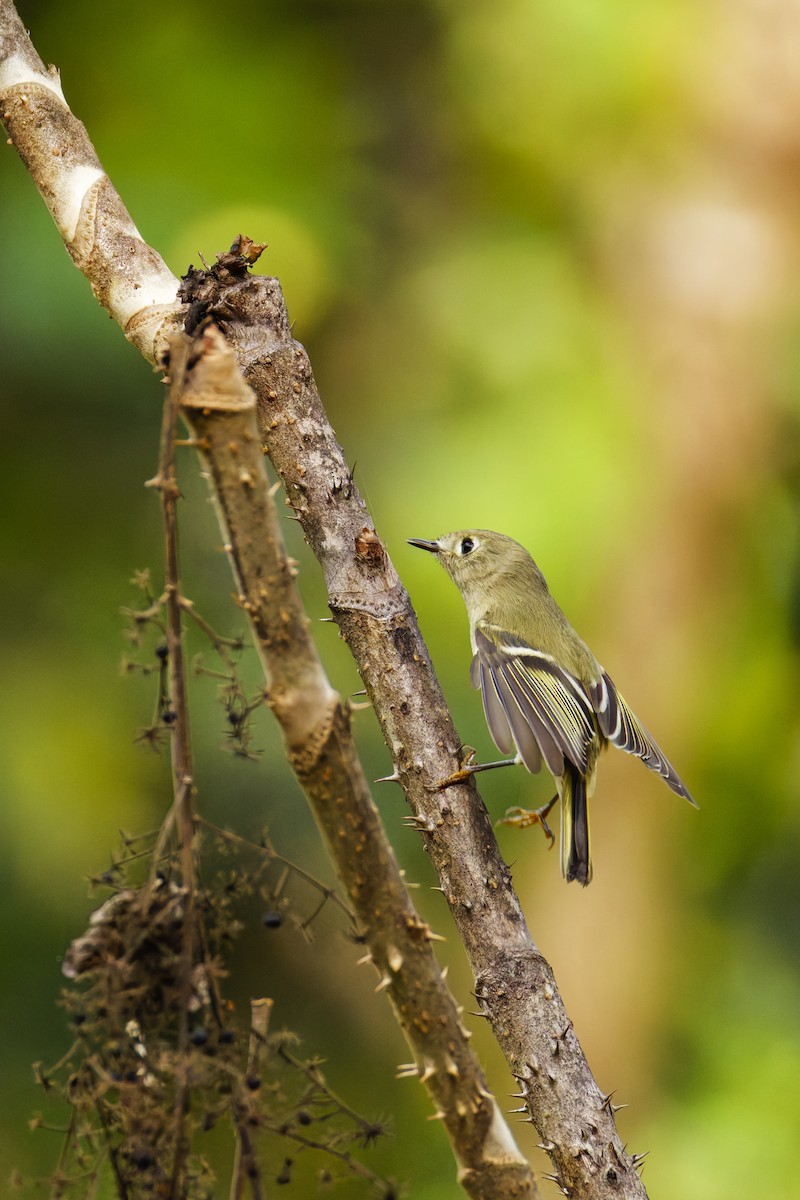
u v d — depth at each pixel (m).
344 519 4.88
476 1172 3.86
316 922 9.83
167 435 3.53
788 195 13.12
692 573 12.56
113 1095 3.56
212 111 12.98
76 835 10.62
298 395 4.89
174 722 3.57
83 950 3.54
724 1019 12.40
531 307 12.85
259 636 3.57
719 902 12.99
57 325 11.33
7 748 10.82
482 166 13.52
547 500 11.99
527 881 12.38
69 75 13.16
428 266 13.10
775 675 13.01
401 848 10.82
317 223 12.76
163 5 13.31
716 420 12.80
